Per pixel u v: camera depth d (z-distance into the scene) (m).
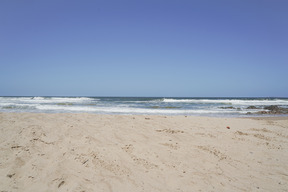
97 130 6.38
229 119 10.83
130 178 3.73
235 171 4.30
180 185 3.63
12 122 6.76
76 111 15.22
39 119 7.57
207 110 19.06
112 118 8.71
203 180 3.85
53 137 5.40
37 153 4.33
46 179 3.43
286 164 4.71
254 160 4.89
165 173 4.01
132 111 16.34
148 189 3.44
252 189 3.63
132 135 6.15
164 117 10.20
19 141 4.91
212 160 4.75
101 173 3.82
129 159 4.46
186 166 4.36
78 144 5.04
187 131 7.10
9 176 3.42
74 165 4.00
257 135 7.08
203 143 5.87
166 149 5.19
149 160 4.50
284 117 14.64
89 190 3.25
